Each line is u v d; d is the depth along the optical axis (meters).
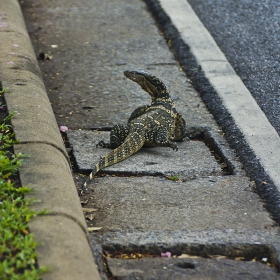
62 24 18.78
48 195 8.07
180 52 16.61
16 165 8.73
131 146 11.23
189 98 14.05
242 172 10.73
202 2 20.41
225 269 7.95
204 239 8.52
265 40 17.25
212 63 15.82
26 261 6.72
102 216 9.23
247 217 9.22
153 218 9.14
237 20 18.78
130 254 8.34
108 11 20.00
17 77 12.13
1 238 7.09
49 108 11.27
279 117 12.84
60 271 6.59
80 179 10.52
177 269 7.91
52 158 9.13
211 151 11.95
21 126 10.05
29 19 19.20
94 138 12.04
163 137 11.66
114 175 10.68
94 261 7.56
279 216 9.23
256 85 14.52
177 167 10.93
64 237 7.18
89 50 16.83
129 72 13.05
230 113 12.97
